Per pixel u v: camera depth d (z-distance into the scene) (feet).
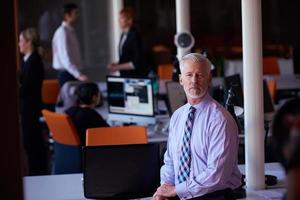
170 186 11.42
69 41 26.71
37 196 12.69
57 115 17.93
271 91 24.00
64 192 12.97
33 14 37.35
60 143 18.35
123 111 20.12
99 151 11.75
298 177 5.38
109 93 20.35
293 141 5.46
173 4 42.27
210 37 41.78
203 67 11.23
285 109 5.74
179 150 11.44
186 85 11.32
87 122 17.90
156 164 11.79
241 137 15.47
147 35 42.14
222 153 10.88
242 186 12.12
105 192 11.72
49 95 27.22
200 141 11.17
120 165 11.76
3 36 7.00
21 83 22.56
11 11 7.00
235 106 13.57
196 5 42.83
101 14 38.22
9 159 7.07
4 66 7.01
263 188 12.66
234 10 43.04
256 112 12.53
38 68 22.50
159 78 28.30
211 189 10.97
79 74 26.63
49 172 23.72
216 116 11.07
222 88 17.38
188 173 11.28
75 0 37.83
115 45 33.47
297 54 41.27
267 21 42.96
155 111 21.26
